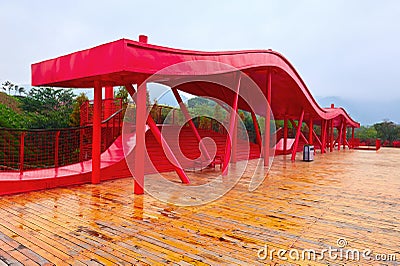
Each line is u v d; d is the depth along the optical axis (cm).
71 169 771
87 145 1146
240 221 452
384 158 1698
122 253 327
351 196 646
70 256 317
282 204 565
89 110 1272
